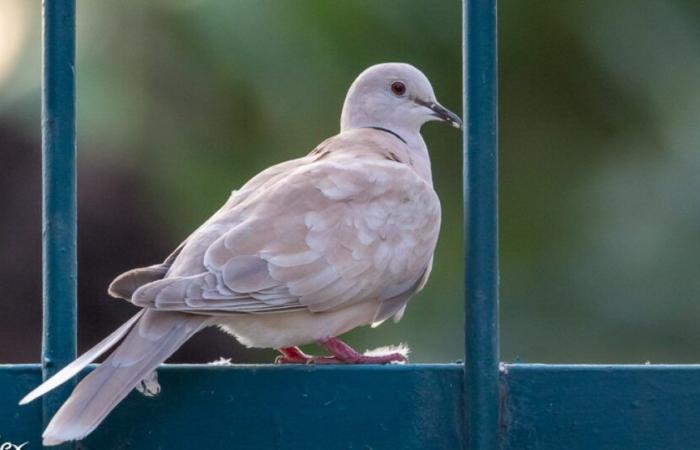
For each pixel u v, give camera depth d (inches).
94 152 511.8
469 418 265.3
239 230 308.5
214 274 297.0
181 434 268.5
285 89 482.6
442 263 490.9
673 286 491.5
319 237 316.8
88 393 261.4
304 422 267.6
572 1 503.2
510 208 510.0
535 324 501.4
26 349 602.2
